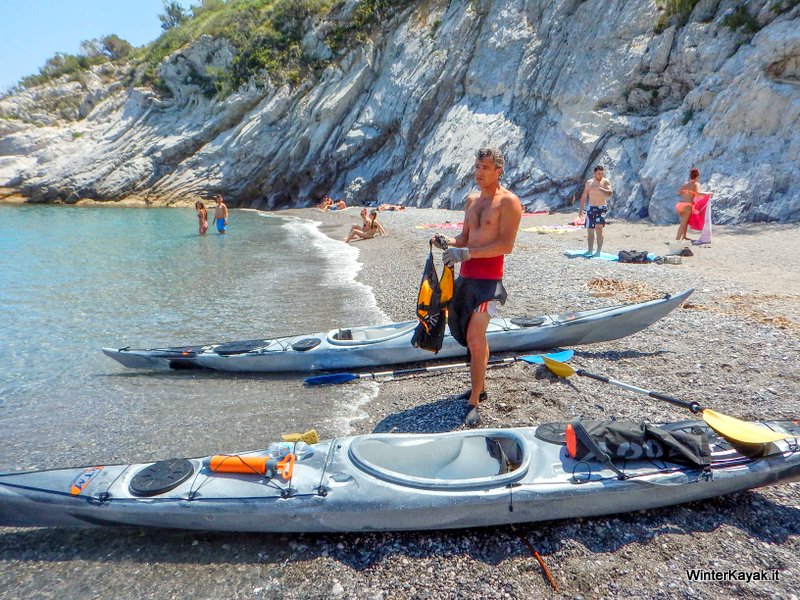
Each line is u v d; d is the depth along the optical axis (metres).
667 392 5.12
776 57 15.77
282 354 6.30
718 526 3.29
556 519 3.37
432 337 4.75
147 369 6.58
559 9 25.33
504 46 27.59
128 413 5.43
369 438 3.67
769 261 11.06
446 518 3.22
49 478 3.50
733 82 16.41
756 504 3.48
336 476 3.35
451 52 30.53
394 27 35.47
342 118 36.03
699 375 5.45
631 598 2.80
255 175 38.91
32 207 38.84
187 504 3.27
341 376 5.92
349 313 9.01
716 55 18.42
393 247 16.97
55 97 49.41
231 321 8.68
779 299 8.10
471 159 26.38
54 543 3.46
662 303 6.42
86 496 3.35
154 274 12.88
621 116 21.25
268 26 40.69
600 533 3.27
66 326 8.52
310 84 37.81
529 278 10.65
